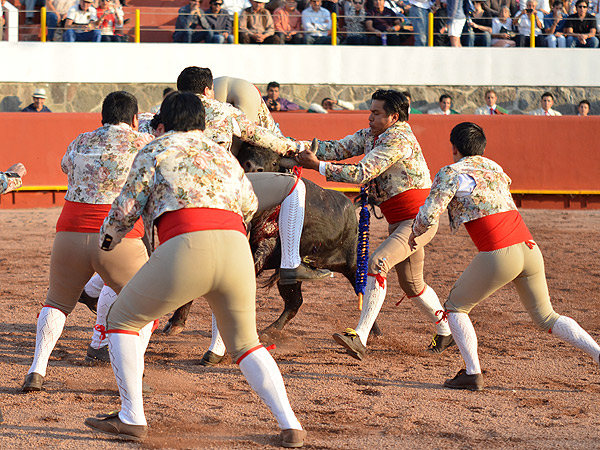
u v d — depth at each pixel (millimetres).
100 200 10039
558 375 12102
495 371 12281
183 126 8461
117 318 8344
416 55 42344
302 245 12898
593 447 8766
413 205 12492
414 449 8625
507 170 36812
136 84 41125
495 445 8805
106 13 41344
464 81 42594
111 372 11797
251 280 8352
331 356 13141
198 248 7961
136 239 10227
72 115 35188
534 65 42750
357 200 13789
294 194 12656
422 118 36594
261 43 41750
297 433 8555
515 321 16250
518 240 10750
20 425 9164
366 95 42344
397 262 12492
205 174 8227
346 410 10086
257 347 8508
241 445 8648
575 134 36875
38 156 34812
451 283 20500
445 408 10242
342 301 18234
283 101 38969
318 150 13109
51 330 10609
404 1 43438
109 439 8750
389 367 12484
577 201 37125
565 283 20859
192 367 12250
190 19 41125
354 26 42375
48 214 32844
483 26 43219
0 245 25391
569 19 43406
